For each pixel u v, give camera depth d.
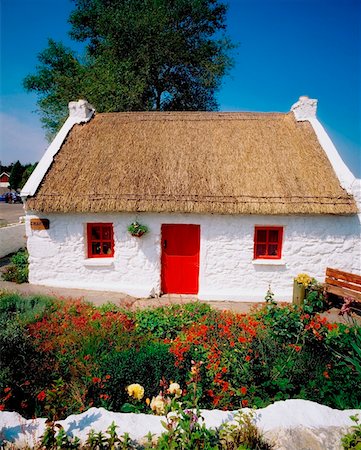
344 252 8.11
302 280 7.72
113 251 8.77
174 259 8.61
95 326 5.52
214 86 23.34
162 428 2.85
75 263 8.61
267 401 3.62
